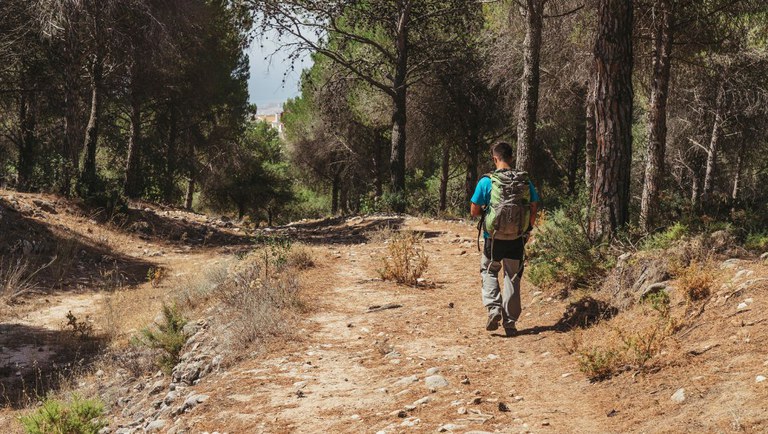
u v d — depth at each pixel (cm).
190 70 3177
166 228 1983
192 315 911
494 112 2877
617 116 783
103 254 1530
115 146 3431
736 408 345
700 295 524
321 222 2494
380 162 3806
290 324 720
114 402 675
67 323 1017
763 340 417
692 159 2812
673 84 1791
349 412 459
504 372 521
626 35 784
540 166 3434
